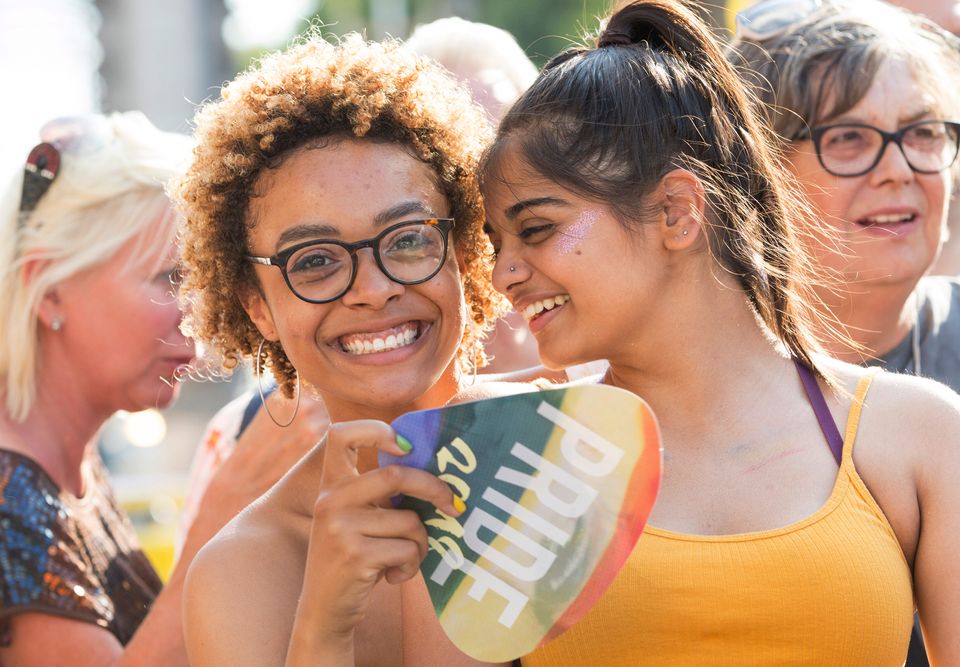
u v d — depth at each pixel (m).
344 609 2.00
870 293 3.15
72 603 3.15
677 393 2.30
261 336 2.56
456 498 2.02
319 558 2.00
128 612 3.43
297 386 2.63
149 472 11.59
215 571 2.29
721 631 2.15
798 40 3.16
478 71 3.71
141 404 3.49
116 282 3.37
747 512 2.20
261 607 2.25
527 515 2.00
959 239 4.40
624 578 2.18
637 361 2.30
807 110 3.12
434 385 2.49
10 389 3.33
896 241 3.12
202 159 2.39
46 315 3.37
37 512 3.20
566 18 18.05
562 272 2.22
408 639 2.35
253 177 2.29
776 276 2.40
